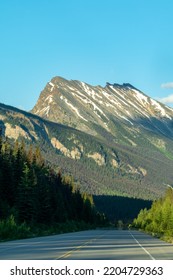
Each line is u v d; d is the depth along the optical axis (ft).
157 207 506.89
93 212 592.60
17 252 97.40
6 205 248.73
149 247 132.77
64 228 314.14
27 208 259.39
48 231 249.14
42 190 292.20
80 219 485.97
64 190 453.17
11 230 180.34
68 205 432.25
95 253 98.48
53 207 335.88
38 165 347.97
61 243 138.00
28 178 264.11
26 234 193.06
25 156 317.42
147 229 424.46
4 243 136.67
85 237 195.83
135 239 192.13
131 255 96.89
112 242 154.20
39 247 116.06
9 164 270.87
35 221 264.52
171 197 513.86
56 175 458.50
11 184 267.18
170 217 353.31
